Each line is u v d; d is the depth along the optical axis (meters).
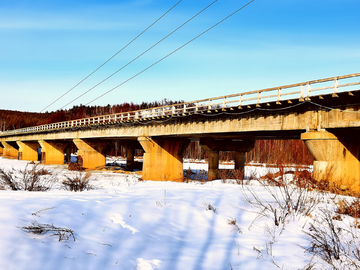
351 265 6.90
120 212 10.08
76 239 7.14
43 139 71.62
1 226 6.98
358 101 19.48
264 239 8.79
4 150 103.19
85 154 57.06
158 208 11.27
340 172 21.11
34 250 6.05
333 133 21.50
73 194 13.59
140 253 7.04
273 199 13.64
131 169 60.34
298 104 22.42
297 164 34.59
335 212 11.67
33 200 10.33
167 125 37.38
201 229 9.62
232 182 28.41
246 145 41.59
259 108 25.52
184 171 53.56
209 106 29.81
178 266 6.52
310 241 8.59
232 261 7.01
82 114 185.75
